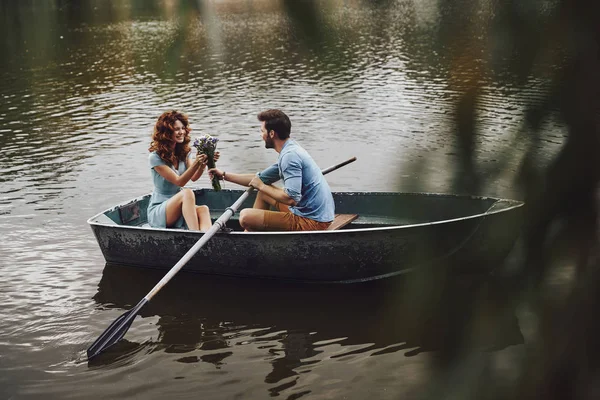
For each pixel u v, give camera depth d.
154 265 5.10
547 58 0.52
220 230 4.81
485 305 0.60
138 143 8.89
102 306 4.58
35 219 6.11
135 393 3.59
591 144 0.53
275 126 4.84
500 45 0.55
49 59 16.72
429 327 0.69
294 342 4.07
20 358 3.96
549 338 0.54
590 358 0.52
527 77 0.54
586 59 0.51
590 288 0.53
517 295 0.57
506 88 0.57
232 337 4.17
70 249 5.48
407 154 0.69
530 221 0.56
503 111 0.57
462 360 0.58
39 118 10.65
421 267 0.71
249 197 5.83
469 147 0.60
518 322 0.57
